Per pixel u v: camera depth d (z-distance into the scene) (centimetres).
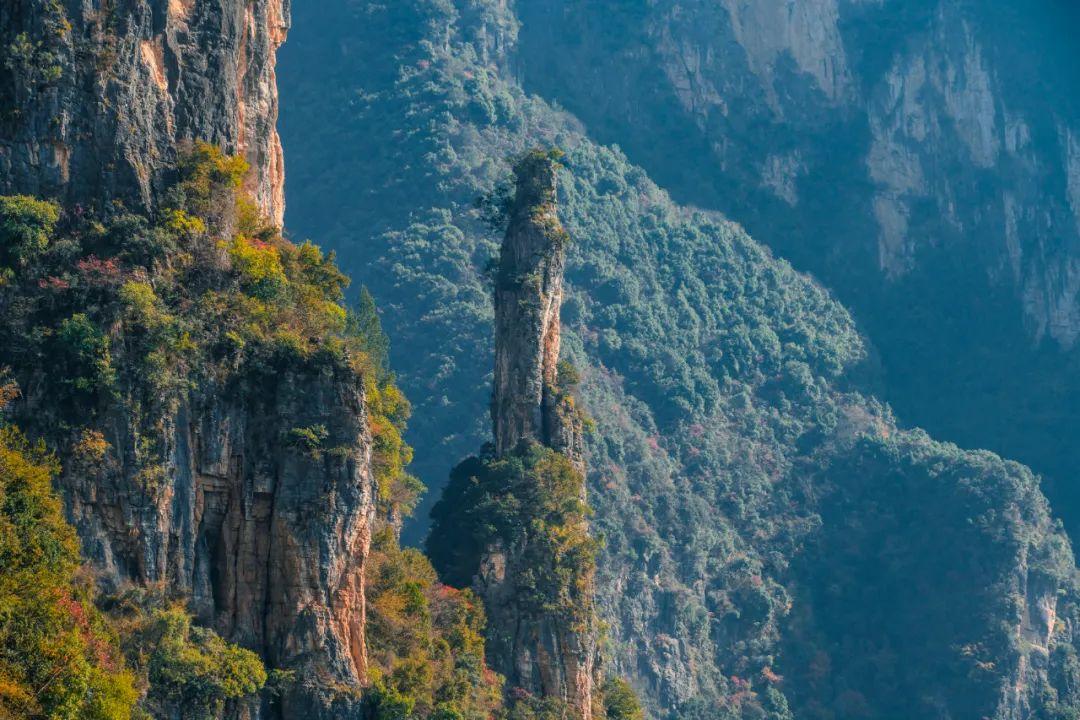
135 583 17662
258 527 18512
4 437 17025
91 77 18400
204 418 18325
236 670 17700
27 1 18200
